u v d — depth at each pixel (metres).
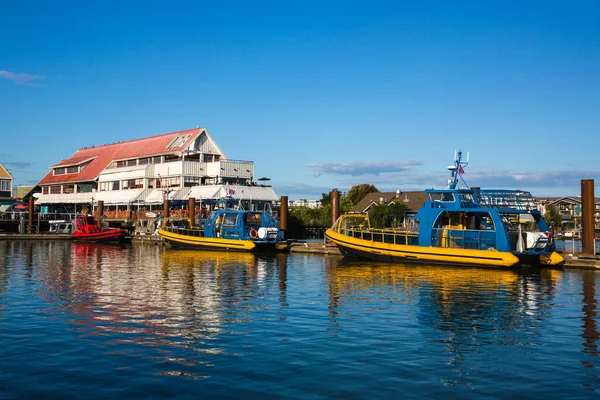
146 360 14.24
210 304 22.31
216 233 53.97
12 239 77.88
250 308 21.41
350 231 43.94
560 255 36.03
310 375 13.11
